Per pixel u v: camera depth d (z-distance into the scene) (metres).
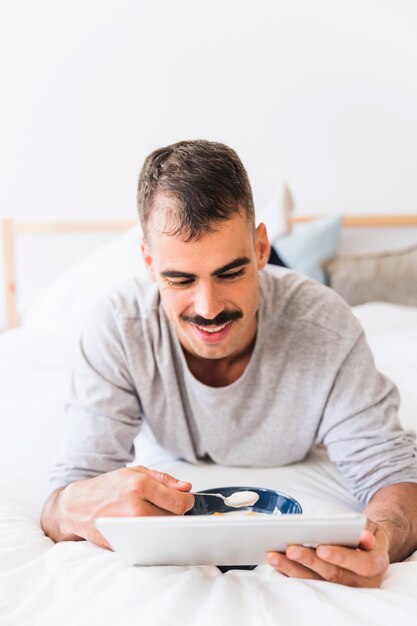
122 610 0.66
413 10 2.29
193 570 0.73
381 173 2.40
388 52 2.33
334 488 1.06
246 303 0.87
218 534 0.65
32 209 2.51
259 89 2.39
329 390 1.00
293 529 0.64
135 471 0.81
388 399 1.01
